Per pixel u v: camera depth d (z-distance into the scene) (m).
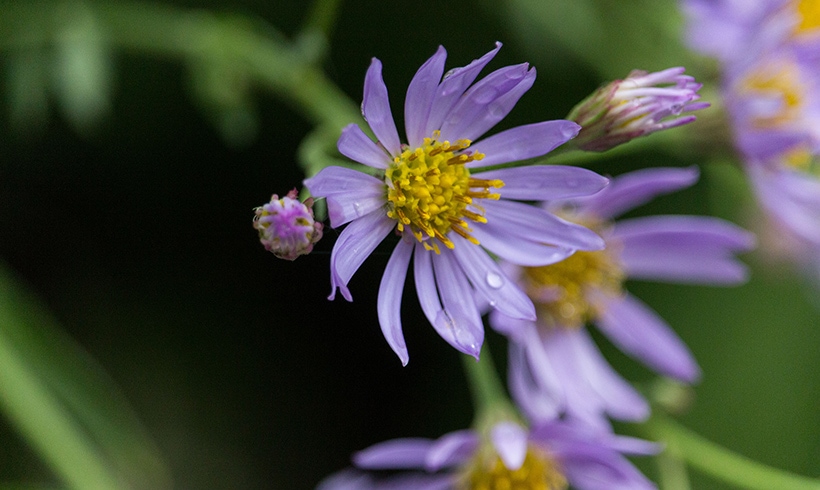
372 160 0.23
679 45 0.28
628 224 0.27
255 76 0.27
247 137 0.28
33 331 0.26
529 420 0.25
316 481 0.30
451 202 0.23
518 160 0.23
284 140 0.29
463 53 0.29
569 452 0.25
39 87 0.27
